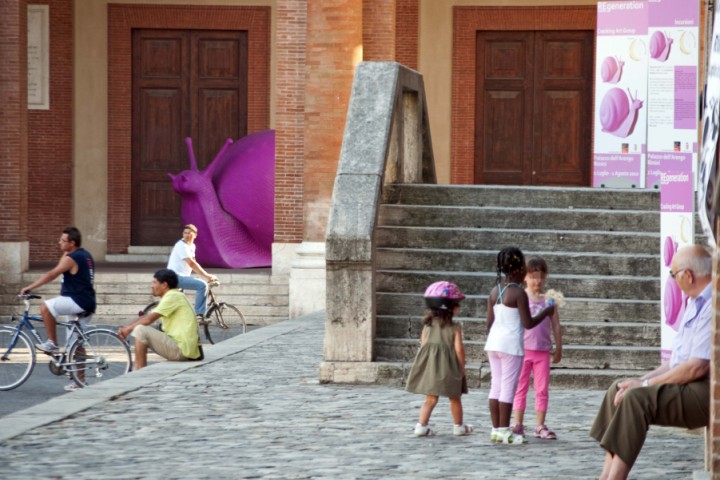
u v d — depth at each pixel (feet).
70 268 92.38
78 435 57.98
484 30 178.91
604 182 101.60
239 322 146.00
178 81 182.50
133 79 182.70
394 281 80.18
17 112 152.25
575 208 87.56
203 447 55.11
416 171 100.73
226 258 163.12
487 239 83.20
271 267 164.55
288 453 53.72
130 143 182.60
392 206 85.51
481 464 51.39
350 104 84.12
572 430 59.82
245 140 169.37
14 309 149.28
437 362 57.26
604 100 101.14
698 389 42.34
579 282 79.05
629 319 77.15
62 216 182.70
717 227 36.04
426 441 56.80
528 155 179.22
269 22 181.16
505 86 179.32
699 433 59.41
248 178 163.94
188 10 181.57
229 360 89.04
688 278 43.55
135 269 161.48
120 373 92.22
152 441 56.54
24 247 152.87
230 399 69.31
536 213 85.25
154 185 183.21
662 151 59.52
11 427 59.57
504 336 56.34
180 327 88.69
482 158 179.93
